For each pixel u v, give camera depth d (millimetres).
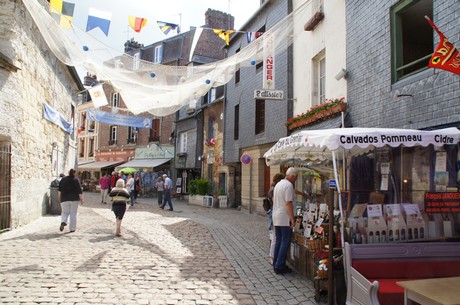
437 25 5812
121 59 8438
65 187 9227
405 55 8039
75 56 7652
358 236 4438
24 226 9711
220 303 4523
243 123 17172
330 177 7035
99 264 6105
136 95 9383
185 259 6730
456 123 5422
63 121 14891
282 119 13070
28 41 9812
